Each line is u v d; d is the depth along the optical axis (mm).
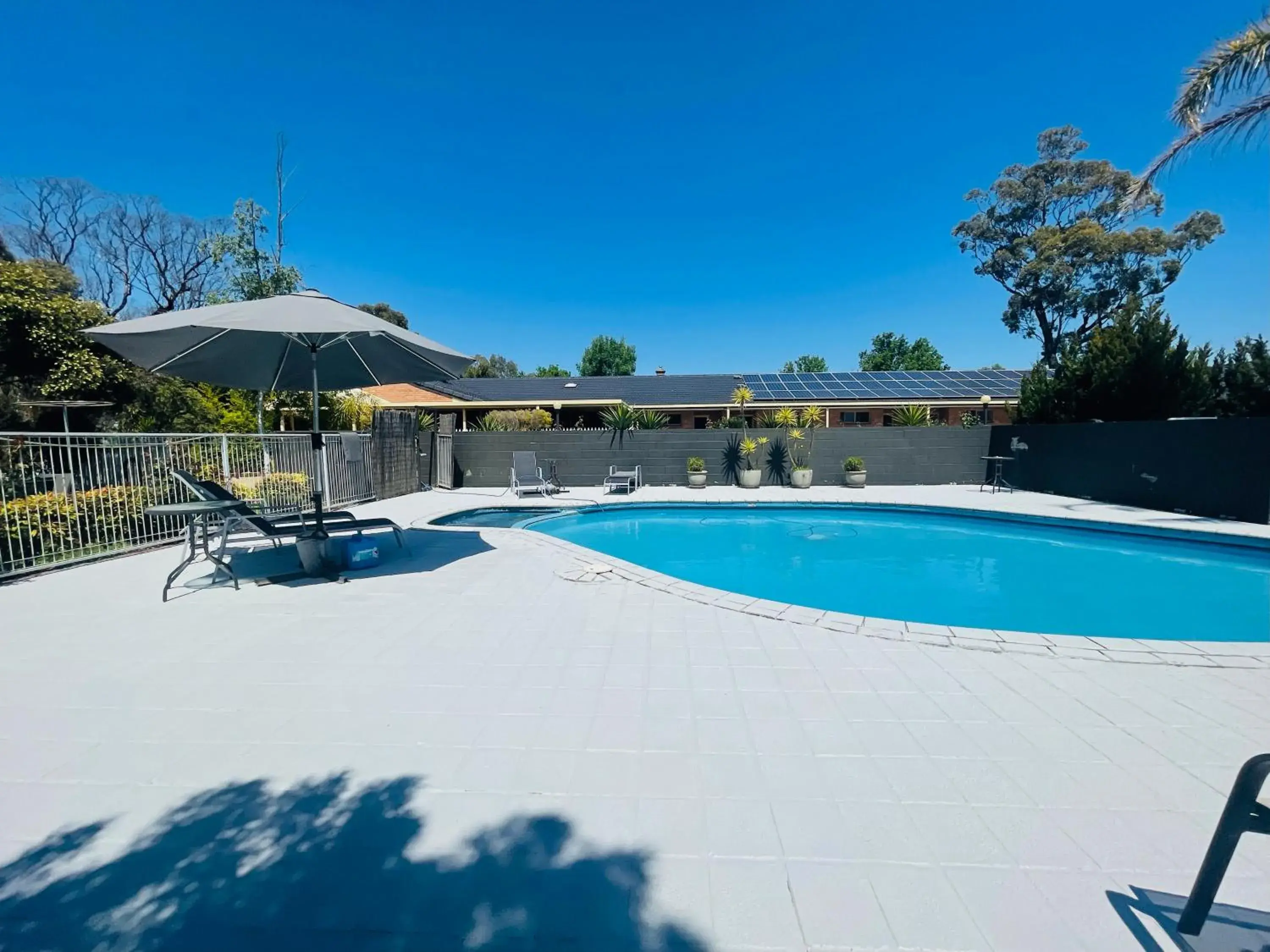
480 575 5922
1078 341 15211
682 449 15305
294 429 15398
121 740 2635
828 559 8578
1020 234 27125
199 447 8445
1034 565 8062
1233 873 1807
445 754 2518
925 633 4121
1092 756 2508
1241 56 8055
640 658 3668
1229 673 3418
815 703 3027
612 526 11305
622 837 1967
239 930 1592
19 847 1921
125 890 1734
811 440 15062
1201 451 9320
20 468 6547
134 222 23766
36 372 11070
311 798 2191
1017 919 1622
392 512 10930
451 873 1804
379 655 3738
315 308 5035
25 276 10984
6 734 2691
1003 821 2057
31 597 5168
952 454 14898
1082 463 11797
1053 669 3490
